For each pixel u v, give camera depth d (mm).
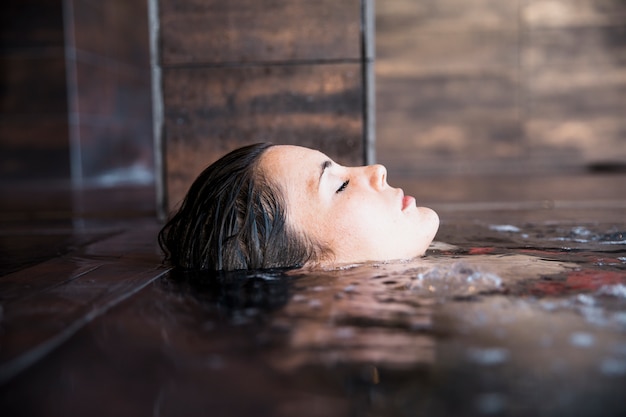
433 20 8078
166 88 3078
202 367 771
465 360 770
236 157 1529
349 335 877
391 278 1251
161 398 688
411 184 5953
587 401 656
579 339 841
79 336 916
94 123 8234
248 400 675
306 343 848
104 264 1659
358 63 3029
